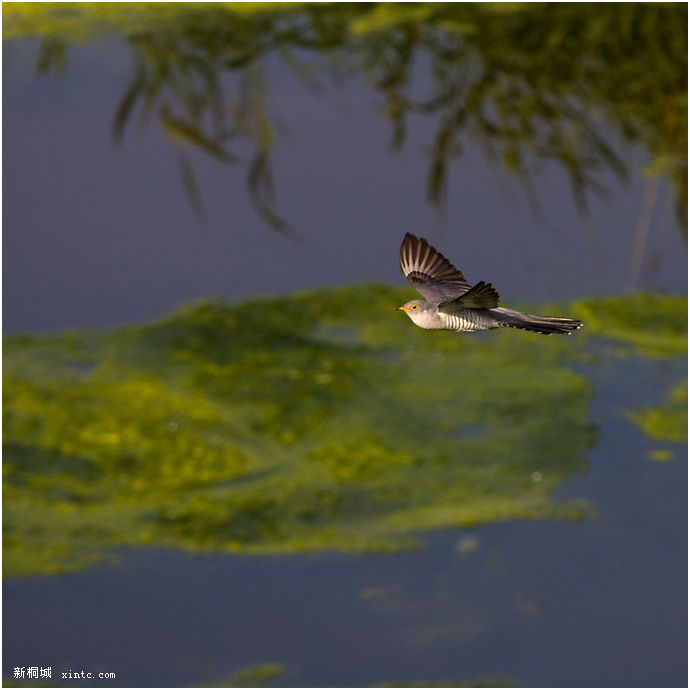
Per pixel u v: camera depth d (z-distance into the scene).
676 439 17.16
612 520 15.70
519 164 22.23
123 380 18.02
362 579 14.67
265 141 22.22
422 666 13.46
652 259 20.97
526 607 14.36
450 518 15.58
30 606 14.13
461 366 18.72
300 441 16.97
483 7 26.72
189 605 14.27
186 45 24.78
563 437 17.19
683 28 26.12
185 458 16.48
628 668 13.59
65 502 15.70
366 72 24.16
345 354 18.81
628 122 23.77
